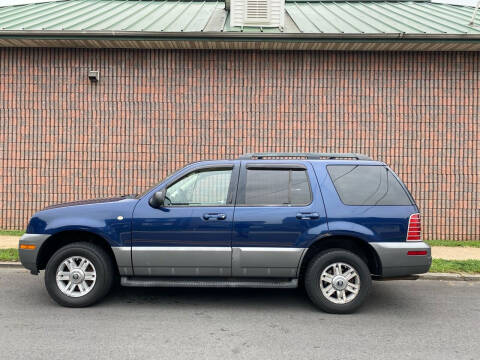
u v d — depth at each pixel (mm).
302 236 4676
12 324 4219
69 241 5160
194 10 11789
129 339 3859
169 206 4805
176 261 4707
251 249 4684
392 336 4043
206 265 4711
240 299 5277
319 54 9531
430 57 9422
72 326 4180
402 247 4633
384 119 9453
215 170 4996
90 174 9500
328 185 4844
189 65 9547
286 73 9531
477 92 9375
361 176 4906
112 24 9602
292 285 4703
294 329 4199
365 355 3572
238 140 9531
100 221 4758
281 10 9641
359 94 9492
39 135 9523
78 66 9531
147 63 9547
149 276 4879
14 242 8008
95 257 4738
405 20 10430
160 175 9523
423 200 9359
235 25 9688
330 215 4699
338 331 4156
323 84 9523
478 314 4766
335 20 10484
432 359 3514
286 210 4730
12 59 9531
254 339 3910
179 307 4895
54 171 9492
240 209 4758
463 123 9375
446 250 8164
